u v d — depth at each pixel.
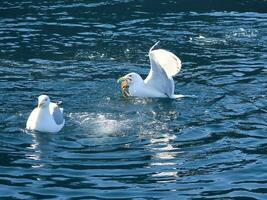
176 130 18.83
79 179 16.06
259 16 29.20
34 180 15.99
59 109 19.06
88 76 22.78
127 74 21.80
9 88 21.48
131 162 16.95
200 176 16.27
